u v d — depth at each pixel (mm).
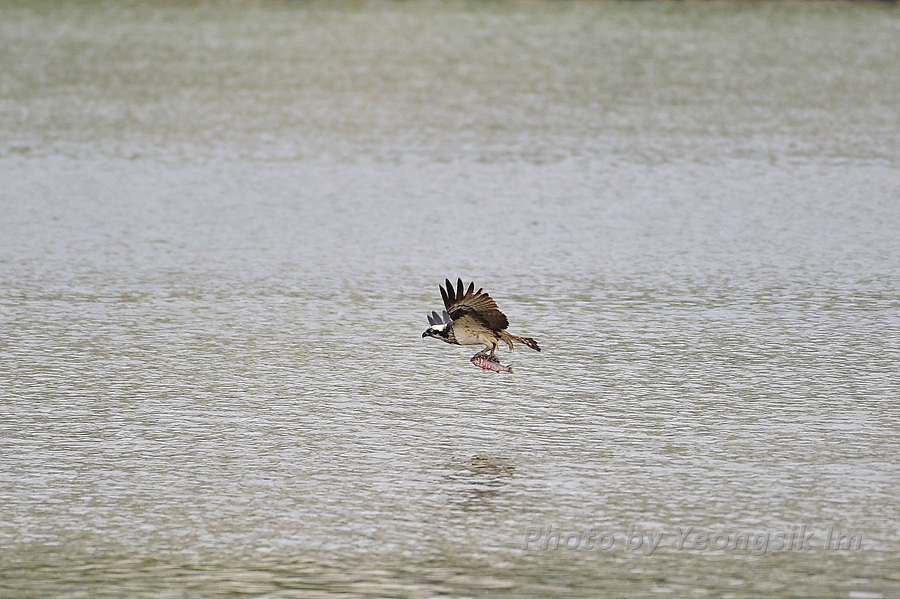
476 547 17656
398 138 51750
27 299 30391
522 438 21734
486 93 61000
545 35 75938
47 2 86188
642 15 82562
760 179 45031
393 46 72625
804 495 19312
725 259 34719
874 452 20984
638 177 45375
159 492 19453
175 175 45094
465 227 38344
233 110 56906
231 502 19109
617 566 17062
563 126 54156
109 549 17594
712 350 26703
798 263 34281
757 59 69688
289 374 25156
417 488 19609
